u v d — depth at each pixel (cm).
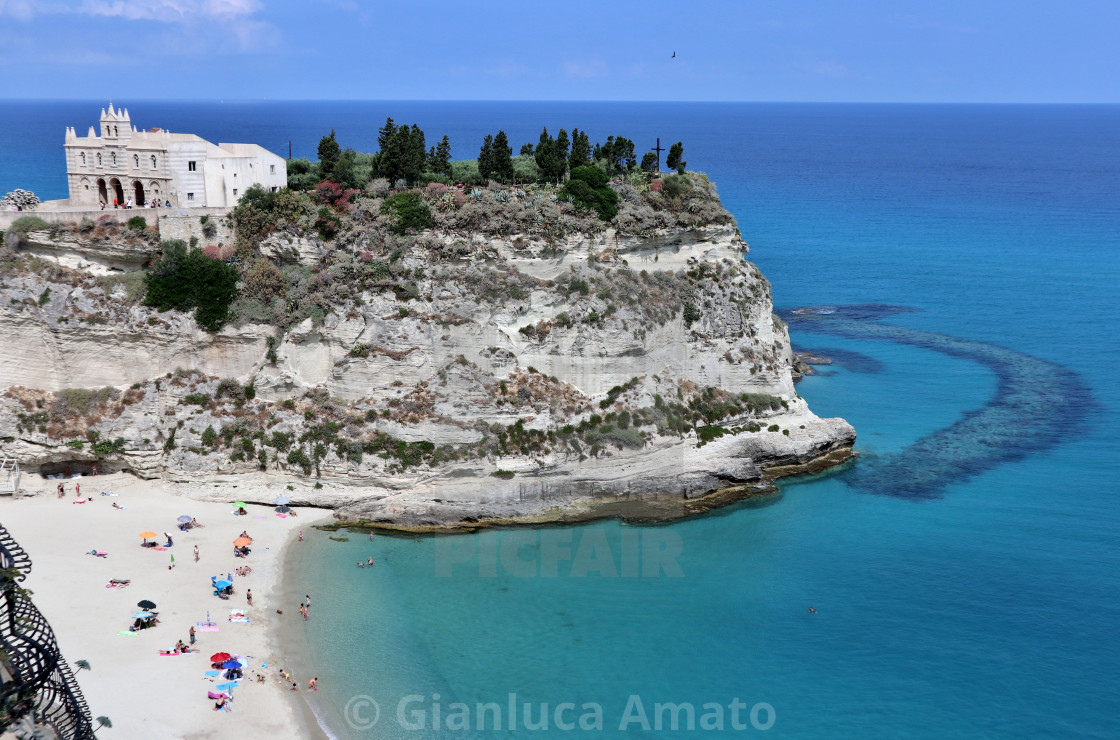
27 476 6931
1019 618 5656
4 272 6956
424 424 6850
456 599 5794
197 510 6731
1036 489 7500
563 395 7212
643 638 5441
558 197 7775
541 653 5272
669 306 7731
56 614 5334
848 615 5697
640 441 7200
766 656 5291
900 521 6962
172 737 4462
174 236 7238
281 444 6875
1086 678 5084
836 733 4653
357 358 7038
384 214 7388
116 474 7088
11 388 7000
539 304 7281
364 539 6512
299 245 7319
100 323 7012
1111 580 6084
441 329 7062
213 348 7125
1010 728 4700
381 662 5144
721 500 7319
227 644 5212
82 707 3997
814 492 7494
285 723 4622
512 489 6856
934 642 5419
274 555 6197
